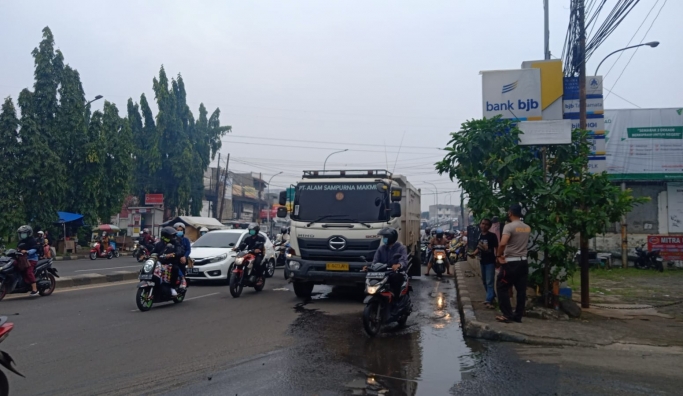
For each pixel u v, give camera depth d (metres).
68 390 5.39
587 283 10.25
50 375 5.90
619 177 22.00
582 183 9.09
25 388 5.45
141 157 42.69
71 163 33.44
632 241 22.12
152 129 43.72
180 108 44.44
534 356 6.75
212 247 15.58
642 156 21.97
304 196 11.94
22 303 11.12
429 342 7.64
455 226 65.38
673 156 21.77
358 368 6.25
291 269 11.63
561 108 11.20
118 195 35.91
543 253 9.64
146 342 7.52
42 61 31.89
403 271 8.53
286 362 6.48
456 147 9.77
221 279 14.92
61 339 7.68
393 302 8.40
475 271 16.59
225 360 6.55
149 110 43.84
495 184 9.77
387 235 8.46
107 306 10.78
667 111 22.06
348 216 11.46
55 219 31.58
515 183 8.85
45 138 31.27
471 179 9.34
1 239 29.08
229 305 11.05
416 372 6.08
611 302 11.15
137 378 5.80
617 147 22.17
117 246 35.78
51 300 11.59
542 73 11.28
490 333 7.77
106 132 35.03
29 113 30.92
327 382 5.70
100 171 34.00
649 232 22.03
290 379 5.79
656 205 22.05
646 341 7.31
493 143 9.45
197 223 34.53
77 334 8.03
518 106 10.88
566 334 7.60
